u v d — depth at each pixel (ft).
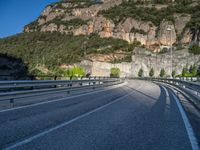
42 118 29.60
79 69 322.14
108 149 17.90
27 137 20.95
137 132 23.20
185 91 62.39
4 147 18.10
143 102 47.67
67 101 47.80
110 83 107.34
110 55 576.20
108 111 35.68
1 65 429.79
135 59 543.80
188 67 510.58
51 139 20.43
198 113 35.24
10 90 40.86
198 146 19.06
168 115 32.83
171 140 20.63
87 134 22.24
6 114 32.17
